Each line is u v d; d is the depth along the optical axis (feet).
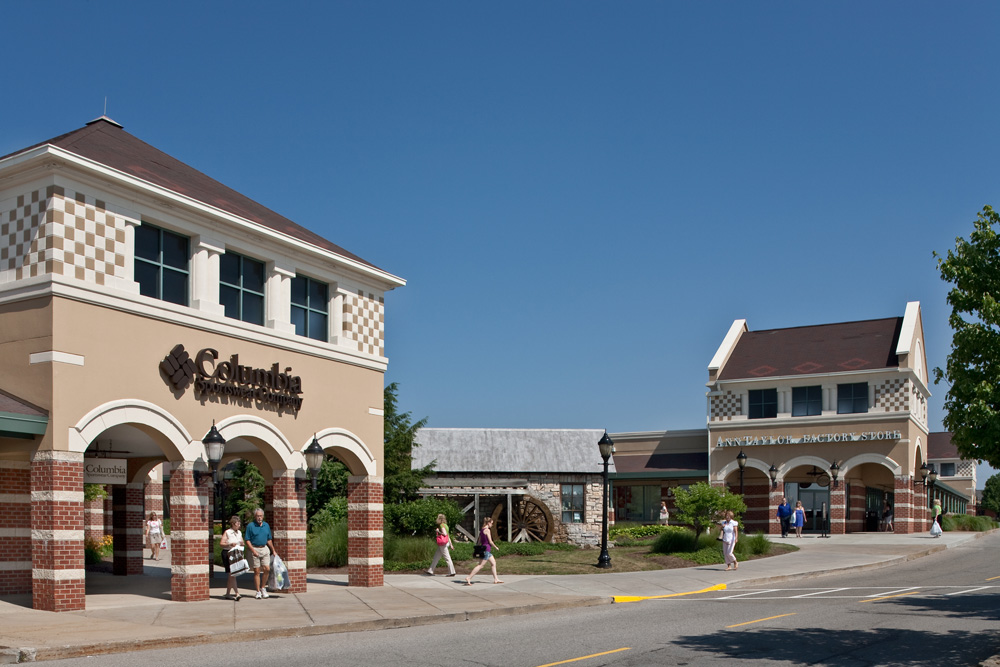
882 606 62.44
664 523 153.17
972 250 44.45
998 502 302.04
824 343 163.12
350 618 54.80
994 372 42.55
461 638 48.80
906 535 141.38
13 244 55.77
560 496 141.59
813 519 159.22
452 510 109.40
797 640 47.44
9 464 65.26
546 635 49.65
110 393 56.49
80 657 42.27
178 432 60.85
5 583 64.28
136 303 58.34
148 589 71.10
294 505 69.87
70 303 54.65
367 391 78.23
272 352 68.90
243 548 67.67
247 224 66.03
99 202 57.00
